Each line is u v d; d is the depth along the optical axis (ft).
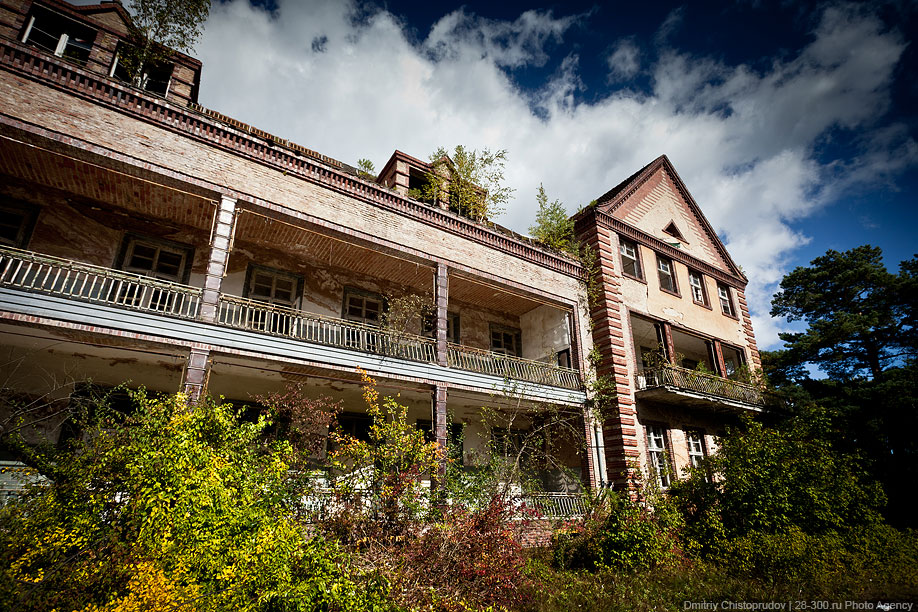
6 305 27.14
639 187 68.80
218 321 33.32
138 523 17.12
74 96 32.12
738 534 38.06
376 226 43.11
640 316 60.23
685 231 73.51
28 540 15.97
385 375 39.09
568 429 53.42
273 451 24.57
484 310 60.54
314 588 18.58
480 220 54.39
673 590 30.37
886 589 30.35
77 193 38.37
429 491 30.60
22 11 35.40
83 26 37.78
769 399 66.69
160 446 19.36
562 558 35.63
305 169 40.47
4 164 34.53
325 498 26.55
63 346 34.12
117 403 37.40
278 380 43.34
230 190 36.45
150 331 30.81
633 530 35.81
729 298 76.64
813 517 39.32
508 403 51.34
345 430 47.57
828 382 71.92
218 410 22.75
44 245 36.52
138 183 36.94
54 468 19.17
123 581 15.66
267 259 46.80
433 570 24.62
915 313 76.18
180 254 42.96
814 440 43.91
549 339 58.54
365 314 51.52
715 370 68.18
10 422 31.96
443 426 40.70
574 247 59.11
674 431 57.62
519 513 31.78
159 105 34.91
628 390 53.93
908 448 64.54
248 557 17.49
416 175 53.98
